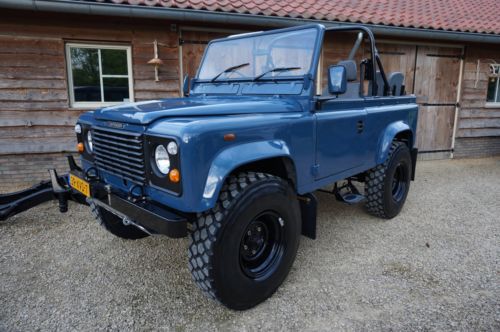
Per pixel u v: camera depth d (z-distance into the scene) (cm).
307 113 267
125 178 230
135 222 226
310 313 234
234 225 210
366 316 231
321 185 290
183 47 547
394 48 662
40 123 515
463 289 262
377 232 365
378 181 375
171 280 273
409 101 423
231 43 326
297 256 311
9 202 344
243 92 304
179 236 198
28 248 324
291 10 559
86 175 262
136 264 296
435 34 616
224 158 201
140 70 535
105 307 240
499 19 737
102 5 451
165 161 197
